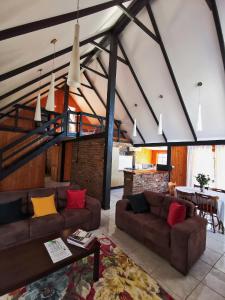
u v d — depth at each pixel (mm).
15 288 1589
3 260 1886
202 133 6094
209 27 3992
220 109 5145
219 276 2350
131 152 8812
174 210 2857
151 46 5164
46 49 3732
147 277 2275
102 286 2107
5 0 1871
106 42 5906
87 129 10547
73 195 3637
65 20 2865
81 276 2264
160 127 4840
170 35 4586
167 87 5762
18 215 3014
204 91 5062
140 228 3033
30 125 8461
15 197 3227
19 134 6328
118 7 3809
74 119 8867
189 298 1980
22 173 6285
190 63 4793
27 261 1882
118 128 8516
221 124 5438
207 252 2922
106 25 4777
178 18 4219
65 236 2395
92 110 10109
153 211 3451
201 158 6938
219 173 6355
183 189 4609
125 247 2928
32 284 2115
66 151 8648
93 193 5605
